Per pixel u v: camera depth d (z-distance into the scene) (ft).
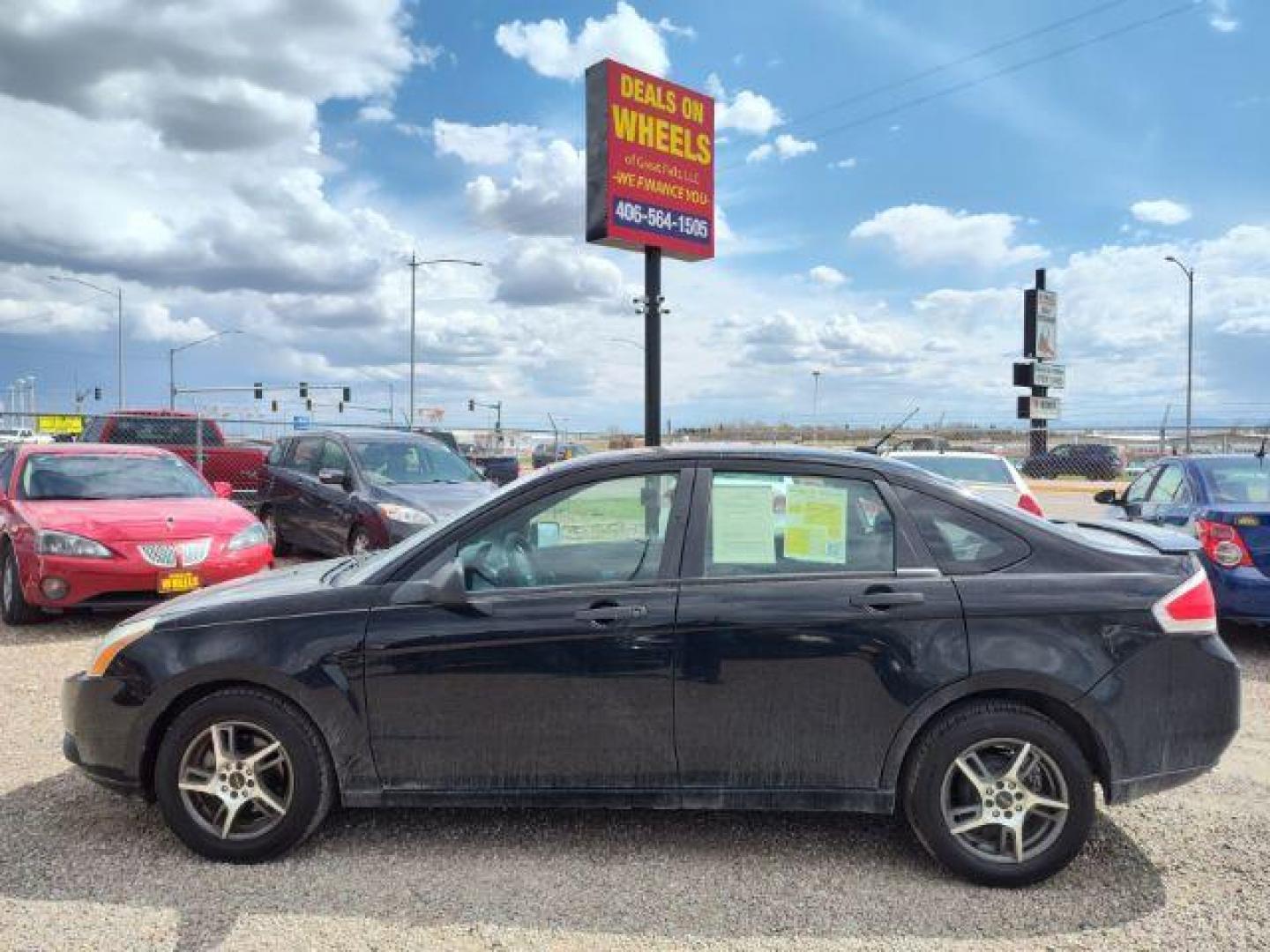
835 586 12.18
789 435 158.71
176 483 30.40
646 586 12.36
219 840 12.30
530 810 14.07
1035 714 11.76
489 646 12.15
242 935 10.58
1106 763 11.82
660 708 12.09
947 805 11.87
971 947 10.41
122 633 12.84
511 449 160.04
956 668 11.77
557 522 12.81
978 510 12.60
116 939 10.48
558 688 12.12
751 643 12.00
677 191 51.13
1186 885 11.83
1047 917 11.05
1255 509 23.72
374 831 13.32
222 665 12.23
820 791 12.07
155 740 12.74
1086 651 11.78
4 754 16.52
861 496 12.64
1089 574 12.21
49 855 12.58
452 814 13.92
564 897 11.46
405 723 12.24
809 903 11.36
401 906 11.24
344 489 35.40
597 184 48.78
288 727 12.23
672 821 13.73
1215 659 12.08
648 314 50.80
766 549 12.52
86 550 24.90
